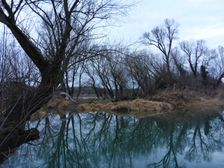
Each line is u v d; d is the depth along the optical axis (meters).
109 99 45.75
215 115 35.62
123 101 42.28
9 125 8.36
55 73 10.75
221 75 67.62
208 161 15.62
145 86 45.69
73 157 16.39
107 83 44.81
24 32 10.69
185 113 37.59
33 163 14.52
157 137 22.69
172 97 46.12
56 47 11.29
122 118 33.28
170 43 64.31
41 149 15.89
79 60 12.15
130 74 43.91
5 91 7.36
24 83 7.85
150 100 42.53
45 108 16.52
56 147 18.44
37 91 8.72
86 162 15.51
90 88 50.56
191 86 59.34
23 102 7.75
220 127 26.98
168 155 16.97
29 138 14.16
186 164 15.11
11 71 7.49
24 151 14.66
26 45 10.57
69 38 11.52
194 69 67.88
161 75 48.91
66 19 11.59
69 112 33.84
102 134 23.95
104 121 31.34
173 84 51.84
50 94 9.72
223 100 54.88
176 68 61.38
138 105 38.66
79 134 23.38
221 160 15.81
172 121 30.66
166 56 60.38
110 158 16.42
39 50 10.96
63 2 11.77
